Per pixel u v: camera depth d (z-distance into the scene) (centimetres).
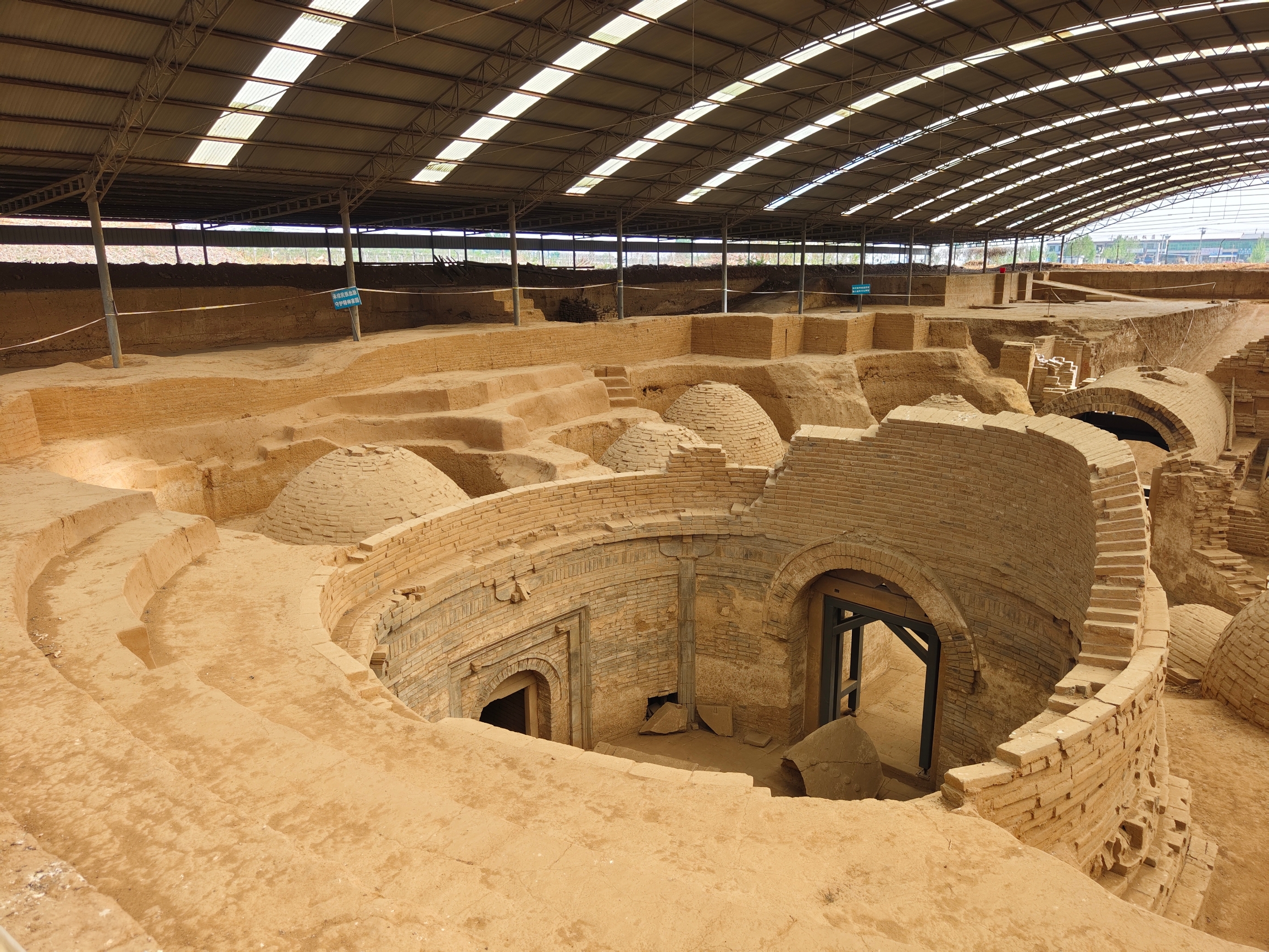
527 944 325
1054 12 2462
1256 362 3291
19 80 1728
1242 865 1003
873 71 2802
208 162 2311
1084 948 407
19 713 465
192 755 509
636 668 1777
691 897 382
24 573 816
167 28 1719
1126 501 1095
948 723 1533
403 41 1986
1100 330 4116
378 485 1505
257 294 3456
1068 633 1242
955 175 4619
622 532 1675
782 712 1755
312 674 788
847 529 1616
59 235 3192
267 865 325
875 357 3691
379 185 2731
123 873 319
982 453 1430
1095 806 798
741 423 2422
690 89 2652
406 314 3909
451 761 602
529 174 3016
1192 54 3031
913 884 461
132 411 1966
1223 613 1656
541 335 2986
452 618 1387
